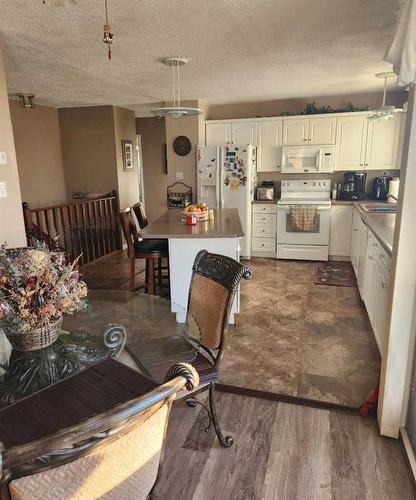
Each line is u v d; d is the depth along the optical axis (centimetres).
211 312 190
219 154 541
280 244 559
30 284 135
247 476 173
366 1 221
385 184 536
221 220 391
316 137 540
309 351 288
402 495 163
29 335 143
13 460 64
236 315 343
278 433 201
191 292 207
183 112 342
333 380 248
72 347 164
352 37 282
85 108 616
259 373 258
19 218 302
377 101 531
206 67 363
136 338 195
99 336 187
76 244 546
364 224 388
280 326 333
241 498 162
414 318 180
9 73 378
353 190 546
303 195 571
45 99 542
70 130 632
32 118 579
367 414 213
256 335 316
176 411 220
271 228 566
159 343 192
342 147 534
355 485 168
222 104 596
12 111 542
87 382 134
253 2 220
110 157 624
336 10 233
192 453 188
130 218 392
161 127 802
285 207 544
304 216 534
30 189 584
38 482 71
